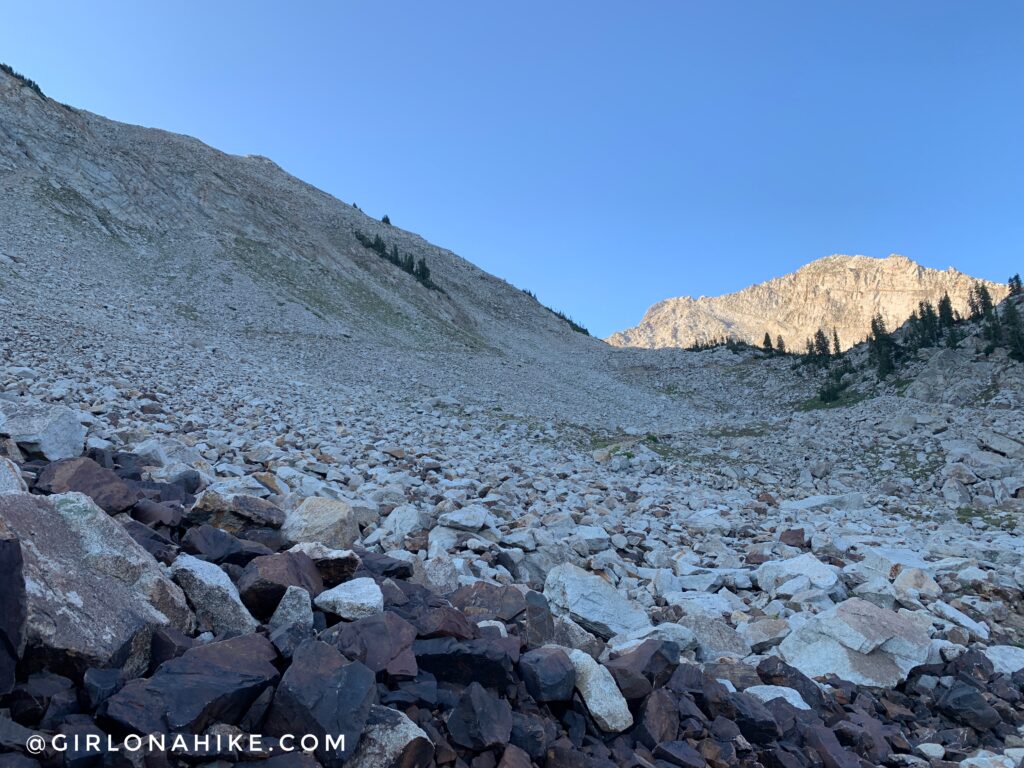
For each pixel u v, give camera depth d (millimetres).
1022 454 28203
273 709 3980
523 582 9352
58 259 41812
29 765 3104
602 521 14398
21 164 54562
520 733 4719
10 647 3533
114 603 4301
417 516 10320
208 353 33562
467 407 36906
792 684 7117
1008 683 8164
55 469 6832
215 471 11328
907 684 8023
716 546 13844
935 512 22219
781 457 31672
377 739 3961
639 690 5812
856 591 10906
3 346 19875
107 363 21984
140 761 3281
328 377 39062
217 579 5211
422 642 5273
